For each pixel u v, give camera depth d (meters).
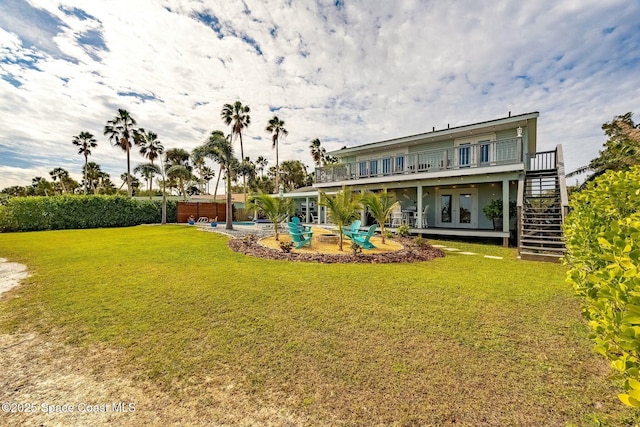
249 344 3.03
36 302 4.37
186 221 25.95
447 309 4.01
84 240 12.23
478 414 1.99
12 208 17.36
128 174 33.56
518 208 8.87
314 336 3.21
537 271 6.40
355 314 3.85
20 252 9.07
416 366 2.59
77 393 2.27
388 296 4.59
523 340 3.09
